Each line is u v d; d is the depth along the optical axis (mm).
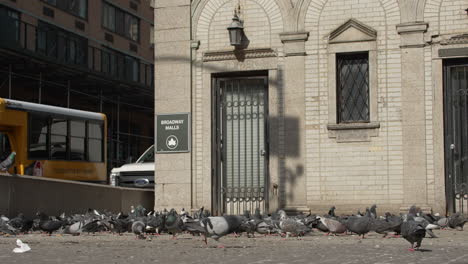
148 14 57281
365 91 22984
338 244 15516
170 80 24531
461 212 21641
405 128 22281
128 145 53750
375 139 22547
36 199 23859
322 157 22953
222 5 24188
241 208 24094
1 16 39250
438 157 22016
